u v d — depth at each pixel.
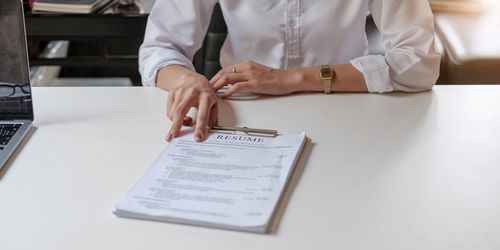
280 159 1.05
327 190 0.97
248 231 0.85
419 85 1.44
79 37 2.58
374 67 1.43
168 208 0.89
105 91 1.47
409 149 1.12
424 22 1.52
